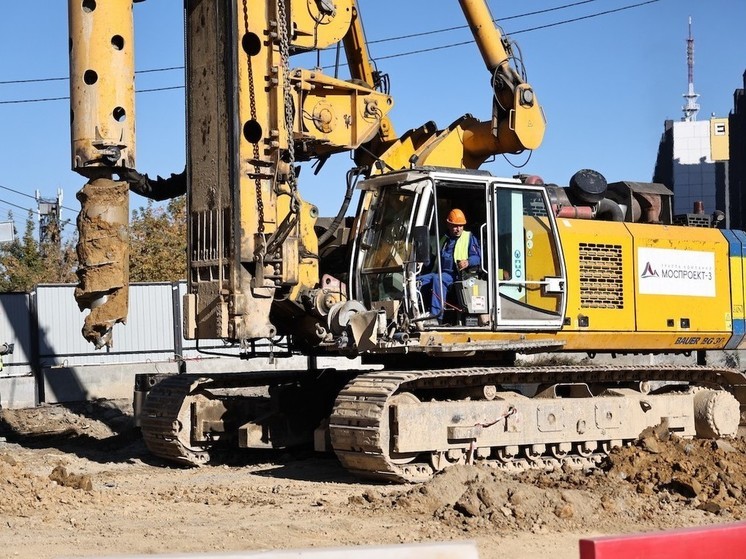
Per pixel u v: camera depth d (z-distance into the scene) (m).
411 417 11.88
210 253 12.05
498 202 12.74
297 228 11.88
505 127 13.73
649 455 12.05
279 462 14.18
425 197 12.20
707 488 10.98
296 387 14.10
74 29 11.51
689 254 14.87
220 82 12.02
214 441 14.02
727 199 34.84
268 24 11.94
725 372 15.08
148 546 8.58
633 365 14.12
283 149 11.87
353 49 14.02
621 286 14.05
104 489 11.67
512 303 12.78
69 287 24.69
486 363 13.66
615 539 4.14
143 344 25.47
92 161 11.52
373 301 12.63
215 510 10.19
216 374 14.31
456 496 10.27
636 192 14.97
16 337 24.09
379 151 13.98
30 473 11.38
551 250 13.23
